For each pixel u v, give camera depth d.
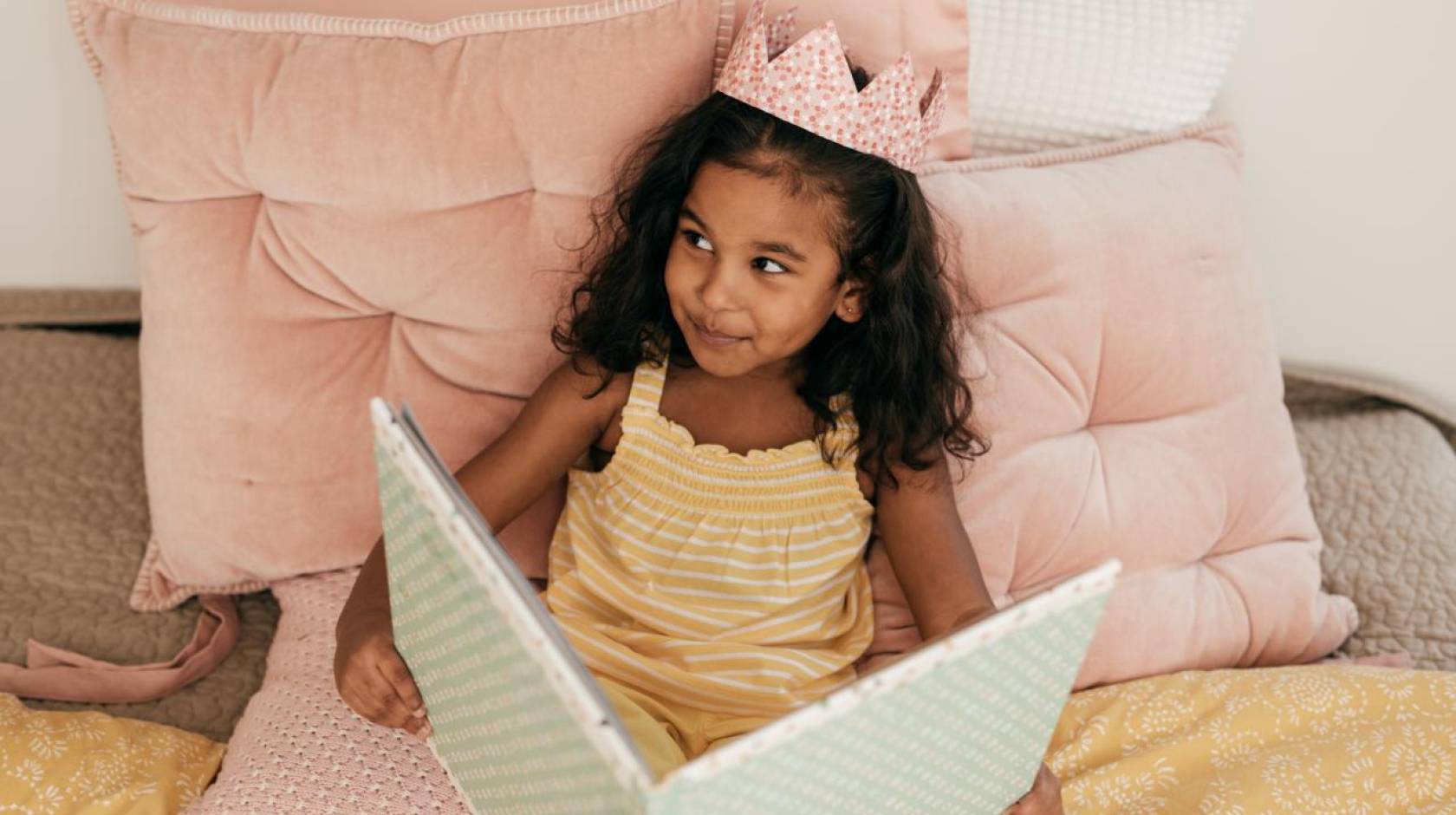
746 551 0.98
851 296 0.97
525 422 1.00
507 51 0.99
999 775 0.76
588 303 1.02
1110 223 1.11
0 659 1.06
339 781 0.90
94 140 1.25
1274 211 1.37
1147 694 1.05
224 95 0.99
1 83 1.20
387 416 0.63
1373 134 1.31
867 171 0.89
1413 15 1.24
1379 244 1.37
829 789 0.64
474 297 1.02
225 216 1.02
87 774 0.91
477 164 0.99
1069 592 0.64
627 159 0.99
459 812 0.90
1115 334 1.11
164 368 1.03
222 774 0.93
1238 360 1.15
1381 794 0.95
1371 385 1.44
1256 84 1.31
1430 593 1.22
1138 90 1.20
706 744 0.93
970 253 1.06
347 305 1.04
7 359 1.26
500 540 1.07
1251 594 1.14
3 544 1.13
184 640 1.10
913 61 1.10
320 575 1.08
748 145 0.87
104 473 1.19
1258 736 1.01
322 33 1.00
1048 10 1.18
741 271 0.88
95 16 1.00
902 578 1.01
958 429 1.03
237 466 1.04
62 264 1.32
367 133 0.98
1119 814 0.95
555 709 0.60
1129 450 1.12
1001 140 1.23
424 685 0.79
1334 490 1.33
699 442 1.00
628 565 0.98
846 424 1.01
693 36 0.99
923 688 0.63
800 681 0.96
